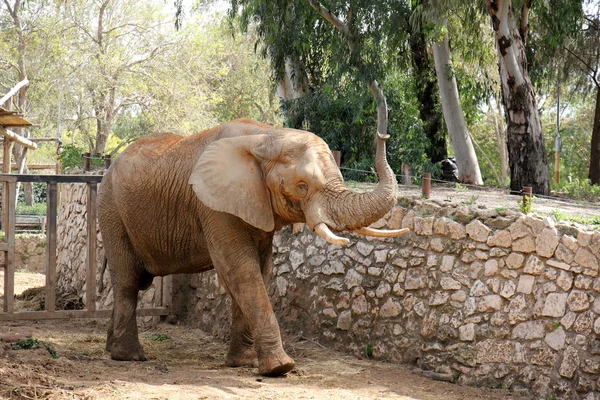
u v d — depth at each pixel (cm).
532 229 846
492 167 4372
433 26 1773
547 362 810
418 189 1497
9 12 3931
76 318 1238
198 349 1056
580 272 801
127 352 920
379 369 921
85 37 3959
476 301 884
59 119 3969
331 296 1048
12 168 3186
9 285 1084
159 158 884
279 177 764
